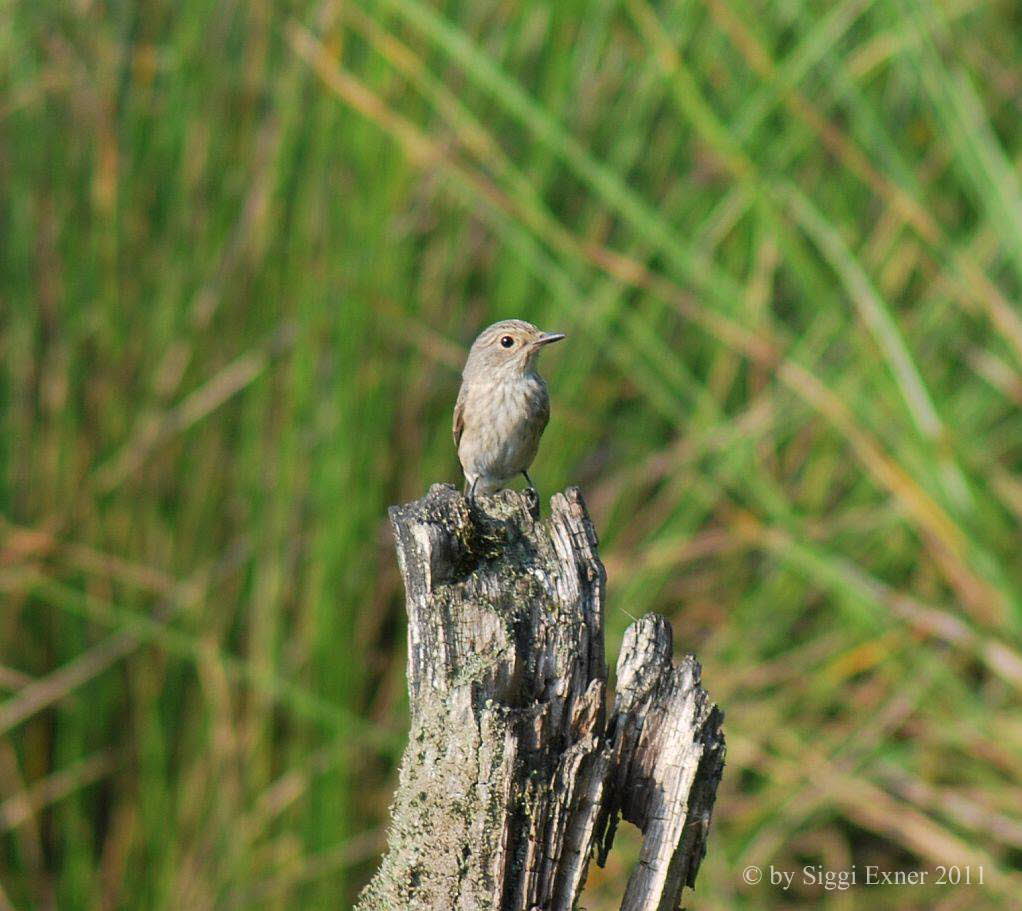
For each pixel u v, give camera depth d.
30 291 10.66
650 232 9.34
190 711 10.47
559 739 4.73
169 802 10.38
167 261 10.55
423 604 4.94
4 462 10.57
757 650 11.91
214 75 10.52
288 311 10.46
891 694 11.99
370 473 10.54
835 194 11.68
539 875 4.58
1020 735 10.38
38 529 10.54
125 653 10.48
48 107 10.70
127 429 10.54
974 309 10.45
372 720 10.76
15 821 10.33
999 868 10.55
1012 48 12.72
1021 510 10.04
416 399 11.06
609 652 11.25
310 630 10.34
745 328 9.80
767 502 10.64
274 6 10.52
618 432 11.92
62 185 10.62
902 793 11.41
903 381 9.30
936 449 9.20
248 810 10.21
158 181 10.60
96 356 10.61
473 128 9.55
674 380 11.48
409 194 10.83
